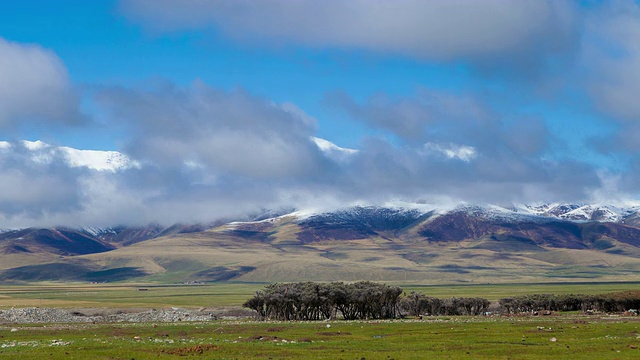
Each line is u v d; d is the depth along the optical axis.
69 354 82.50
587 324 127.56
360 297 174.88
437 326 128.88
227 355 82.19
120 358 79.12
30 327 144.00
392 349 89.62
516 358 79.75
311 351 86.50
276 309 179.62
